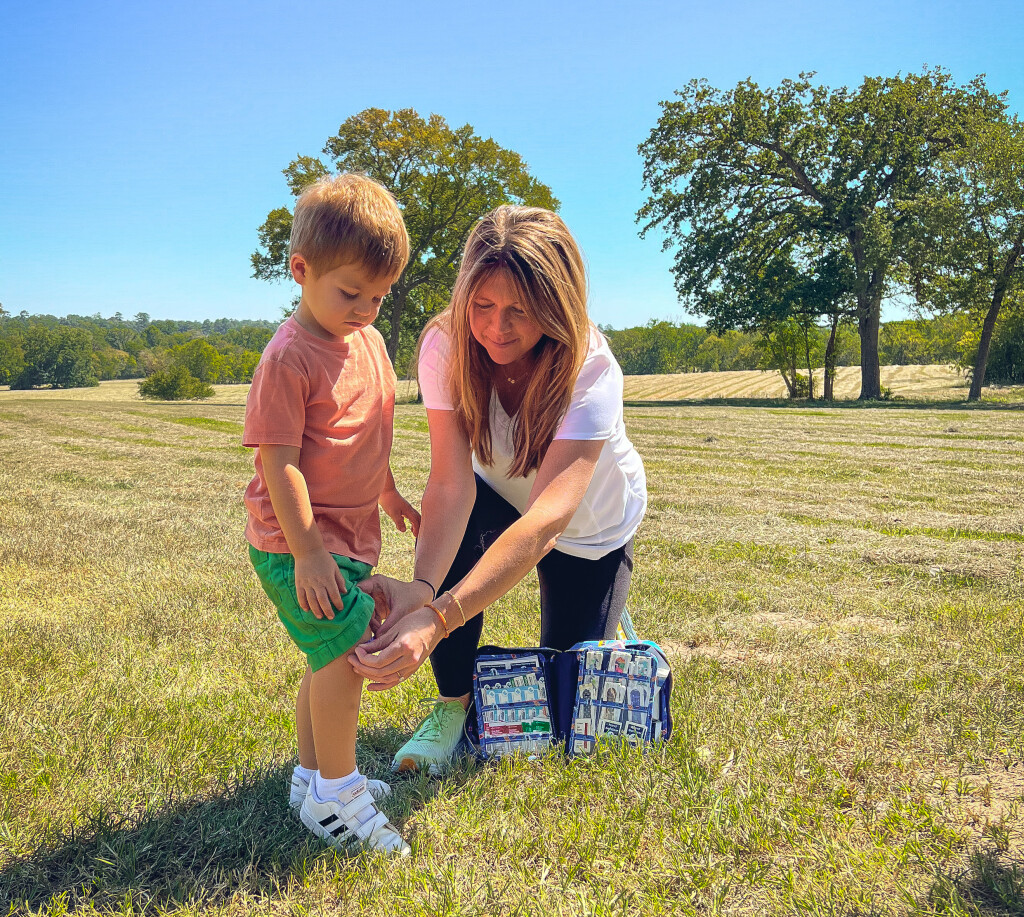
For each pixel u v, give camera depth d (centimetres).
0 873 184
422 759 239
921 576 516
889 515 766
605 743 245
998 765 238
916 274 3719
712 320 4000
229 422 2436
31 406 3447
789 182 3819
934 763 240
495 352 208
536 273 195
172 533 671
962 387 4975
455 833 201
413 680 313
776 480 1035
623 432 257
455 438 231
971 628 380
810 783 225
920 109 3478
